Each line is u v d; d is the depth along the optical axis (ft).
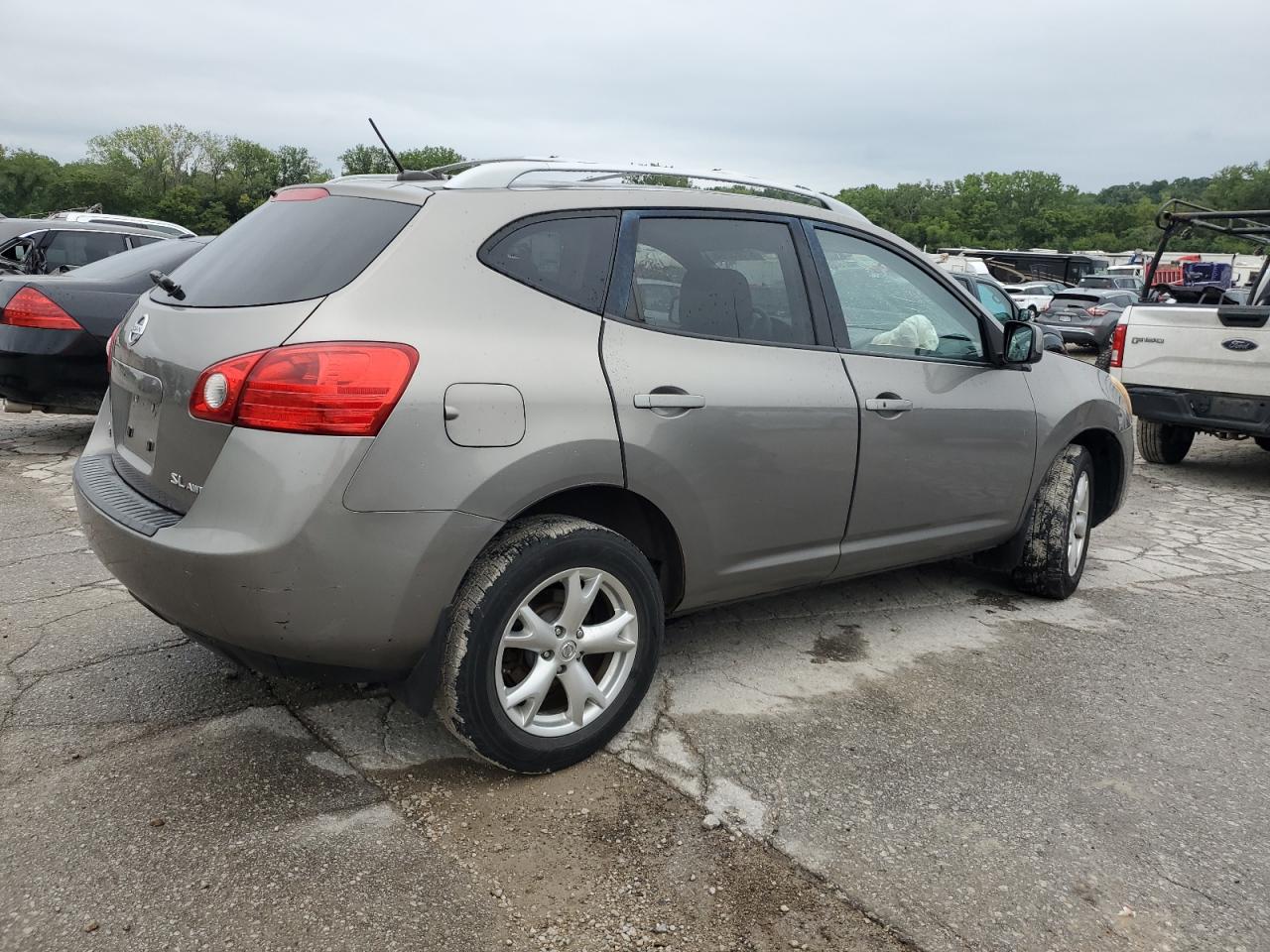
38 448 23.16
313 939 6.90
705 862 7.96
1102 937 7.28
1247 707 11.42
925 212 448.24
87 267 22.76
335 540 7.73
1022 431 13.62
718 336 10.30
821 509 11.14
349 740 9.70
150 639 11.98
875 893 7.65
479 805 8.64
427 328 8.21
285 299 8.29
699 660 12.09
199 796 8.60
